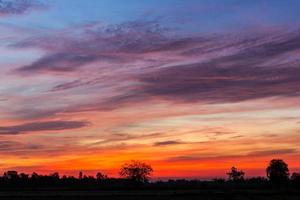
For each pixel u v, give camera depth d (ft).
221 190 525.34
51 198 366.43
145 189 618.44
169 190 560.61
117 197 380.99
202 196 392.06
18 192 501.56
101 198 366.63
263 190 508.12
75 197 381.40
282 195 405.39
